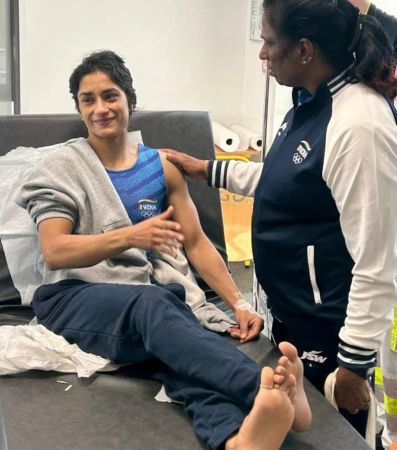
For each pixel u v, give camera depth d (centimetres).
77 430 142
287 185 155
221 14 374
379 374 206
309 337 167
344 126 140
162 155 199
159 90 378
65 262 168
